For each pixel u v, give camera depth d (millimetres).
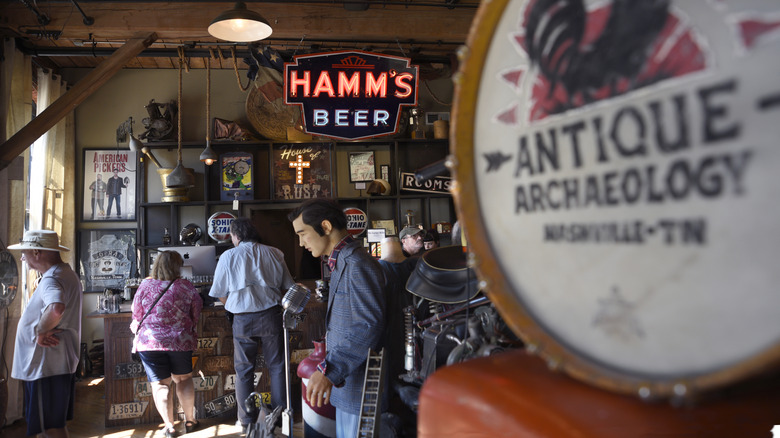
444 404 549
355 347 1797
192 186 6270
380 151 7320
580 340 404
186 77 7094
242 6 3834
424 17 5262
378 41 5473
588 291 398
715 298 315
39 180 5617
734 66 307
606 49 386
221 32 3992
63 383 3367
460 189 519
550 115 434
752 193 297
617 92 377
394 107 4855
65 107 4395
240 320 4141
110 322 4531
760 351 291
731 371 300
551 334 430
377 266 1961
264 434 2107
